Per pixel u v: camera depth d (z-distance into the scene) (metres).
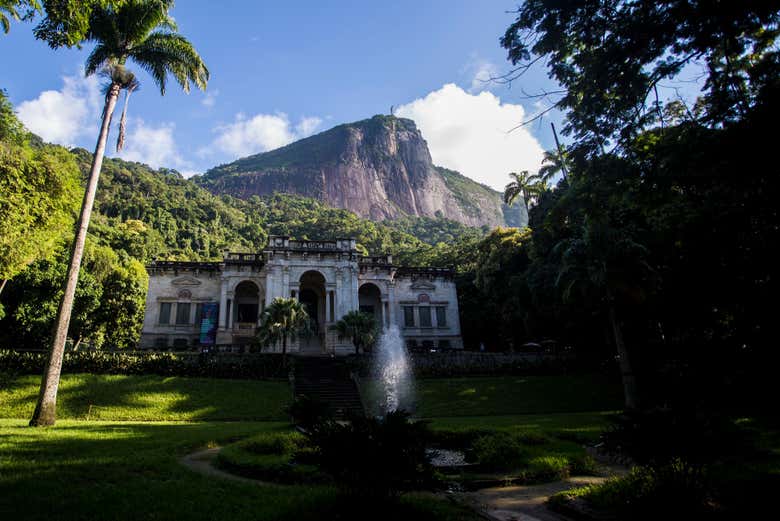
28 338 35.72
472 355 39.28
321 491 8.49
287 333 34.75
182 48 22.48
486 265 50.03
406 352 40.47
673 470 8.14
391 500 7.61
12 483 8.34
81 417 24.56
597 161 13.12
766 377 22.09
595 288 28.80
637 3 10.57
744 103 10.80
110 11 21.34
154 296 44.41
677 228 17.78
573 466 12.00
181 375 31.47
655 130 12.96
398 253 88.50
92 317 44.59
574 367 38.97
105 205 101.12
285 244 45.38
